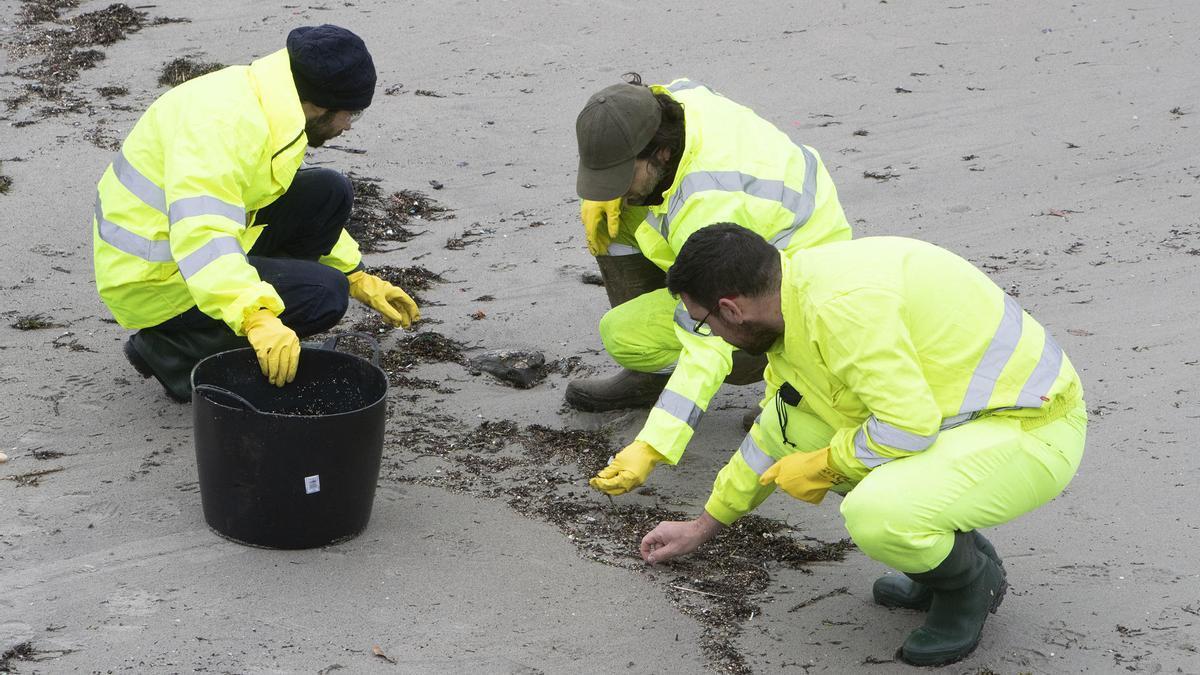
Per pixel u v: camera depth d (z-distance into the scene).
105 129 11.02
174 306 6.44
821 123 11.75
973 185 10.40
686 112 5.77
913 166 10.80
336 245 7.21
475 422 6.95
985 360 4.60
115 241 6.24
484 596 5.32
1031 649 4.98
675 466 6.55
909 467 4.57
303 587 5.30
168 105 6.12
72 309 7.98
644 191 5.70
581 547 5.76
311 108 6.21
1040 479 4.70
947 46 13.69
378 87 12.39
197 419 5.45
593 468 6.51
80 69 12.50
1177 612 5.17
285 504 5.41
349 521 5.60
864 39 13.84
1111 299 8.23
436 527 5.86
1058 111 12.00
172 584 5.26
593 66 13.07
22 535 5.58
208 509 5.63
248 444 5.30
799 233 5.80
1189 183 10.28
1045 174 10.59
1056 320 7.95
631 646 5.02
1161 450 6.42
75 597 5.13
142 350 6.73
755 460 5.17
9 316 7.82
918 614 5.29
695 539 5.36
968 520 4.61
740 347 4.76
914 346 4.55
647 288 7.00
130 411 6.81
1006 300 4.71
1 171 10.00
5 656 4.71
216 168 5.74
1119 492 6.08
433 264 9.02
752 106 12.10
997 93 12.48
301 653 4.84
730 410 7.19
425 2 14.82
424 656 4.88
